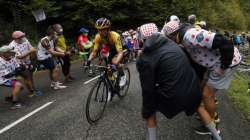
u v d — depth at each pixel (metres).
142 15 34.59
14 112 6.88
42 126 5.85
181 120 5.87
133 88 8.85
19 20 19.78
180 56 3.78
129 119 6.04
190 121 5.81
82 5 25.81
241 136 5.05
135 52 17.61
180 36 4.31
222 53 4.07
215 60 4.37
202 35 4.07
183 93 3.72
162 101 3.87
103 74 6.15
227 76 4.58
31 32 21.06
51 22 25.08
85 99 7.80
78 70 13.62
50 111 6.81
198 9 57.88
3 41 17.88
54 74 9.24
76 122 5.99
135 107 6.85
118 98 7.63
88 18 26.30
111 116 6.23
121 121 5.93
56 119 6.23
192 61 4.59
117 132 5.37
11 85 7.17
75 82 10.33
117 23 33.03
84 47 12.97
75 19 24.83
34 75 12.12
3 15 20.31
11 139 5.28
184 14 46.34
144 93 3.89
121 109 6.70
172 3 44.53
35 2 18.98
